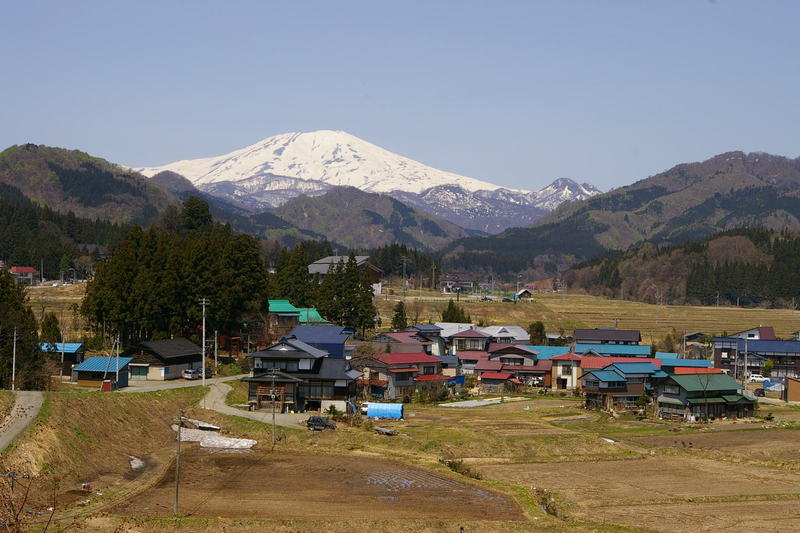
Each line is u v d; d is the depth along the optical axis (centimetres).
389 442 6562
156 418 6912
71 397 6306
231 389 8412
